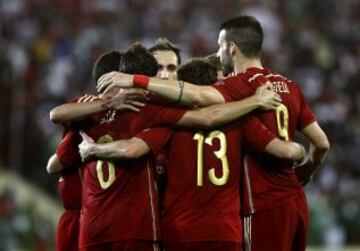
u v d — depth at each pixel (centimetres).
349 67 7206
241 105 1647
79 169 1773
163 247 1638
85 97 1712
